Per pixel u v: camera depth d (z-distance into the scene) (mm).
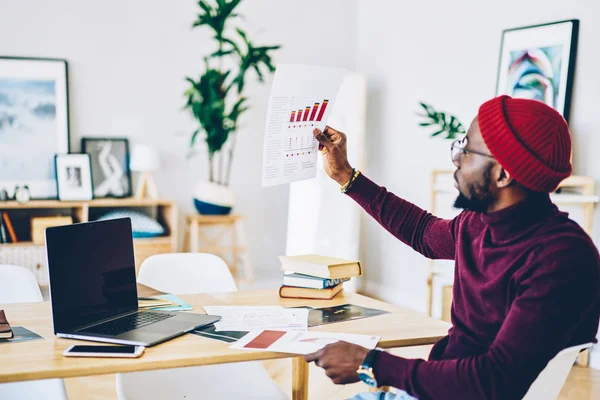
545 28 3826
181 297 2039
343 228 5340
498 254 1375
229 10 4934
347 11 5707
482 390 1250
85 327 1614
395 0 5234
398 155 5227
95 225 1736
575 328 1264
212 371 2109
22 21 4730
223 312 1835
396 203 1817
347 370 1370
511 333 1252
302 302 2010
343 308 1929
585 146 3664
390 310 1918
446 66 4695
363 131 5312
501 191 1354
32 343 1500
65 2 4824
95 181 4945
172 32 5145
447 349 1482
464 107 4539
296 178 1799
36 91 4750
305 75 1654
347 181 1846
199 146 5297
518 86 3986
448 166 4656
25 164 4730
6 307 1873
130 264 1847
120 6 4977
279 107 1653
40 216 4824
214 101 5012
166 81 5156
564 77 3697
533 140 1288
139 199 4867
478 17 4398
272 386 2051
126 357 1397
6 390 1837
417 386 1302
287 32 5527
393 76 5281
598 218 3611
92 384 3230
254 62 5098
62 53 4848
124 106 5051
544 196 1348
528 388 1260
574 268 1252
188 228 5074
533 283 1270
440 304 4754
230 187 5445
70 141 4898
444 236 1704
